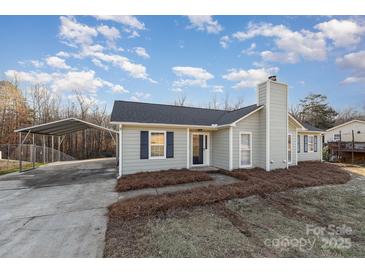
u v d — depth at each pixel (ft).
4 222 13.53
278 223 13.85
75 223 13.32
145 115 32.58
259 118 34.76
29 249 10.12
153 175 26.37
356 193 21.71
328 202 18.58
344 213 15.97
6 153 56.13
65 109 83.15
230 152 32.01
